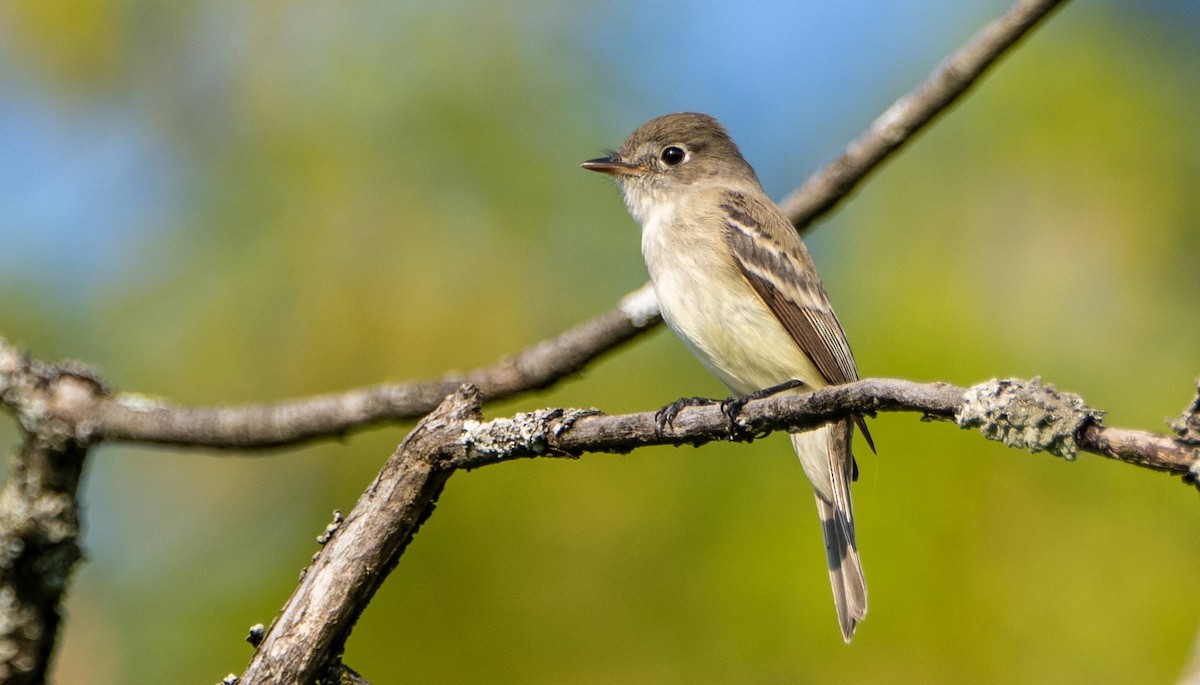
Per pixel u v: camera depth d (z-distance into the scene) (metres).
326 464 10.60
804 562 9.70
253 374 10.59
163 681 9.90
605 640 9.79
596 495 10.09
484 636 9.80
